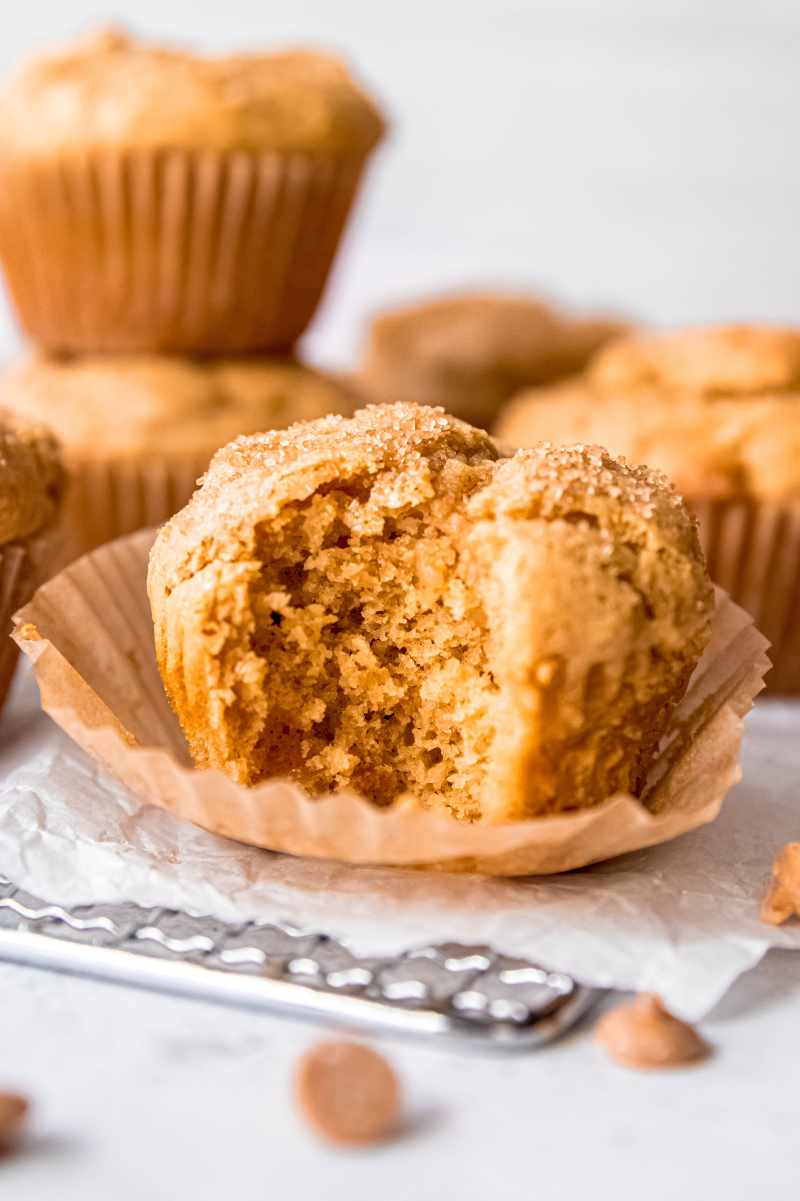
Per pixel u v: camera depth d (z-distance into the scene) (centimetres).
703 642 30
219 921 28
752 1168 25
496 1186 24
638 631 29
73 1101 25
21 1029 26
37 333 42
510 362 51
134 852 29
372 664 30
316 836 28
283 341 43
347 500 30
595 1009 27
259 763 30
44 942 27
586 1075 26
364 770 31
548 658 28
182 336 41
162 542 31
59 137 40
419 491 30
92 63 41
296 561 30
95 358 42
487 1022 26
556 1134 25
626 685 29
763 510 37
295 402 41
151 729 32
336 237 42
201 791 28
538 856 28
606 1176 25
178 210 40
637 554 29
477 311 52
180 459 40
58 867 29
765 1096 26
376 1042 26
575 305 65
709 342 40
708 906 28
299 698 30
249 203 40
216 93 40
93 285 41
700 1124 25
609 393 41
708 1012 27
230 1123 25
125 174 40
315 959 27
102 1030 26
